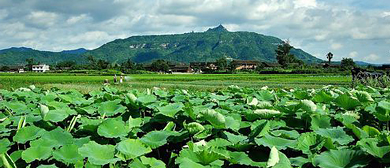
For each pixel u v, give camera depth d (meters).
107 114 4.77
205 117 3.72
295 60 152.62
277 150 2.80
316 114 4.28
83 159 3.26
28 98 6.47
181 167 2.69
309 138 3.27
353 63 137.12
